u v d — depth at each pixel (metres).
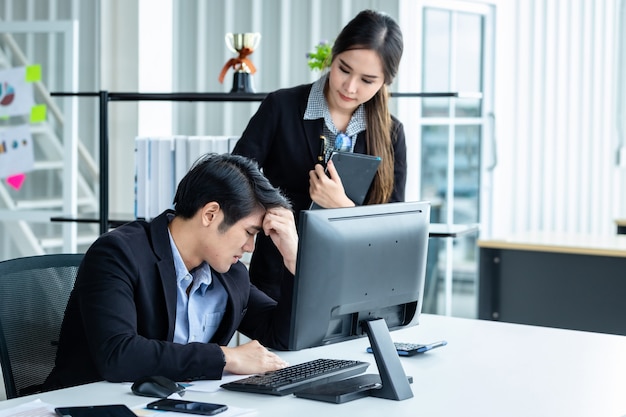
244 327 2.74
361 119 3.14
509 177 6.84
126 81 5.04
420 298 2.45
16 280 2.56
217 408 2.01
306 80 5.55
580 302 4.82
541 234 5.36
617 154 7.66
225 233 2.33
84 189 5.26
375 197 3.17
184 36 5.38
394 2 5.66
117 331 2.24
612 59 7.49
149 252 2.39
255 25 5.41
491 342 2.77
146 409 2.04
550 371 2.43
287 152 3.13
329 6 5.58
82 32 5.17
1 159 5.13
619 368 2.47
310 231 2.08
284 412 2.04
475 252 6.54
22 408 2.04
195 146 3.97
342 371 2.36
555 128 7.16
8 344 2.48
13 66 5.14
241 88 4.15
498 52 6.54
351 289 2.19
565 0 7.10
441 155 6.12
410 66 5.77
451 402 2.14
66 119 4.87
